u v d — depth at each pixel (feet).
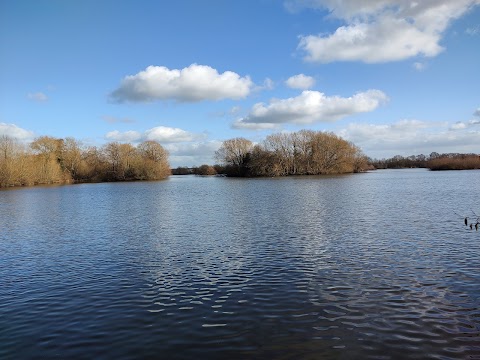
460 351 32.04
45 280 55.21
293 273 54.75
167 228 96.53
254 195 185.57
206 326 38.24
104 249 74.38
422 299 43.34
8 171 328.70
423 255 61.93
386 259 60.34
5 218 123.24
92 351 33.86
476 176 310.45
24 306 45.06
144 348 34.14
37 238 87.81
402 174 409.28
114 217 120.57
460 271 53.11
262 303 43.80
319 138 433.48
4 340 36.37
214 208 136.46
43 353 33.71
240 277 53.88
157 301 45.55
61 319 41.01
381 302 42.86
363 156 498.69
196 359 32.01
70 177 407.64
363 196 162.30
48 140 407.44
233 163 470.39
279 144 440.86
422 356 31.48
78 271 59.41
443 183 233.55
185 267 59.88
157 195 207.41
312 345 33.73
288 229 88.74
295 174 433.48
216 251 69.82
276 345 33.94
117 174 440.45
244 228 92.22
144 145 481.46
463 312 39.60
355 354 32.04
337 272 54.49
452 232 79.46
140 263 63.05
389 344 33.50
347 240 75.05
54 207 155.43
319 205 133.69
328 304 42.80
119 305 44.57
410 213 107.76
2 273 59.41
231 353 32.81
